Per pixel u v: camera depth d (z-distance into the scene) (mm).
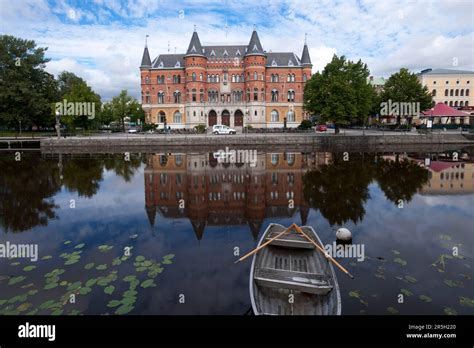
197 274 7746
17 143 40094
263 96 61500
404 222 11500
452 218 11867
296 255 7723
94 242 9922
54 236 10461
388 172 21406
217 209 13625
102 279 7391
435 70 73688
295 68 63188
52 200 15227
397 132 47594
